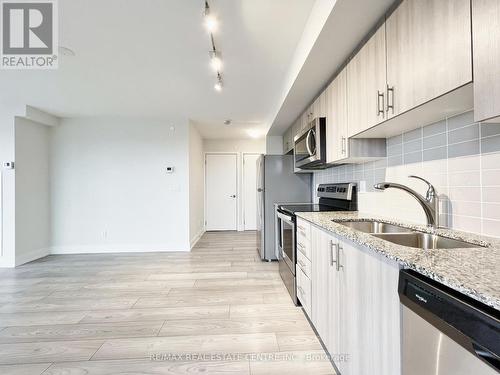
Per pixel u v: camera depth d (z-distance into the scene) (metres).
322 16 1.62
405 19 1.27
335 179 3.07
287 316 2.22
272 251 3.93
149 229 4.64
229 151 6.64
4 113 3.81
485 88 0.87
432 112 1.33
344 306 1.36
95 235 4.58
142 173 4.64
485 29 0.87
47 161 4.49
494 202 1.20
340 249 1.42
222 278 3.16
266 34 2.14
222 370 1.59
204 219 6.56
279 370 1.58
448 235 1.27
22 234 3.93
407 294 0.83
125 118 4.62
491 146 1.21
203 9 1.84
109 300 2.56
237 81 3.08
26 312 2.32
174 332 1.99
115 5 1.80
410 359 0.83
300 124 3.59
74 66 2.70
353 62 1.85
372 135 1.91
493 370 0.56
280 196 4.00
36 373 1.56
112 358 1.70
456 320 0.64
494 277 0.68
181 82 3.11
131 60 2.58
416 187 1.70
